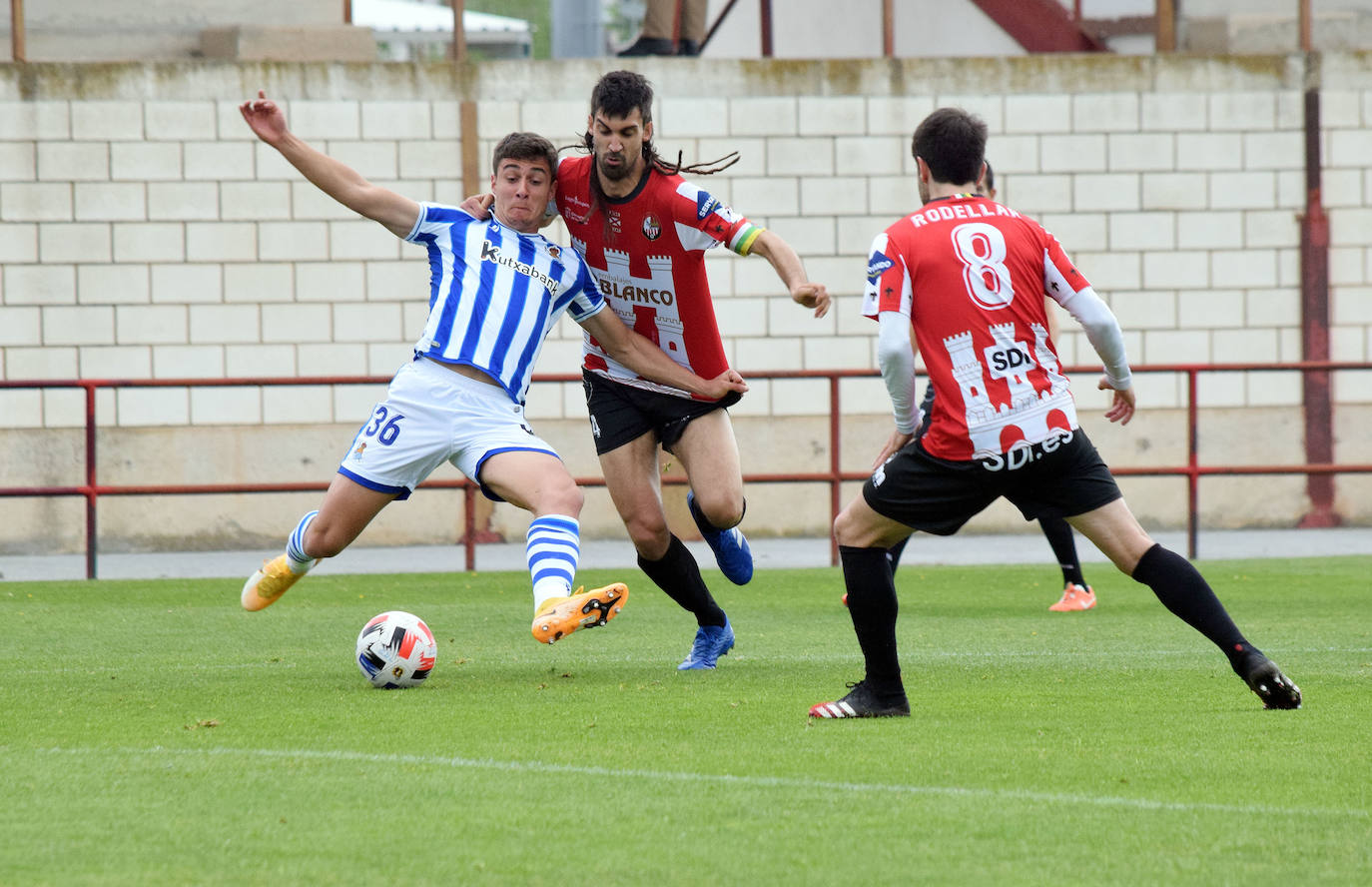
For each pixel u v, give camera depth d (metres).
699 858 11.05
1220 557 40.69
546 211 20.81
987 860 10.98
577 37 50.28
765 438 48.50
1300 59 48.91
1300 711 16.98
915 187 48.59
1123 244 48.72
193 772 14.00
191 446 46.44
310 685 19.69
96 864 10.97
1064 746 15.03
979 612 29.12
